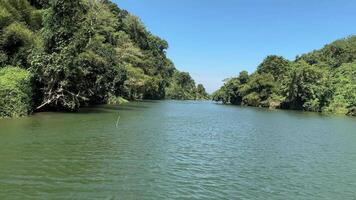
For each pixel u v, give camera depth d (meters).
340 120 67.69
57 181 18.30
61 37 51.75
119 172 20.59
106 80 78.69
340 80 104.38
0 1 56.25
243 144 32.94
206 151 28.48
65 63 51.12
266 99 127.75
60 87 53.28
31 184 17.62
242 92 144.12
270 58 146.00
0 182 17.73
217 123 53.03
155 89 153.50
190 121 54.06
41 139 29.34
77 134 33.12
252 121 58.97
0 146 25.84
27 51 53.31
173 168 22.23
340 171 23.62
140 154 25.75
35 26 62.53
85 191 16.98
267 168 23.58
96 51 75.62
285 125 53.06
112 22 126.06
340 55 155.25
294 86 106.56
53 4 51.84
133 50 130.38
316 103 100.62
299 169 23.73
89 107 72.44
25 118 43.81
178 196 16.94
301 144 34.25
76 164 21.84
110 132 35.69
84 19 55.44
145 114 62.25
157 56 183.25
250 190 18.53
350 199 17.98
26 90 47.38
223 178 20.52
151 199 16.36
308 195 18.28
